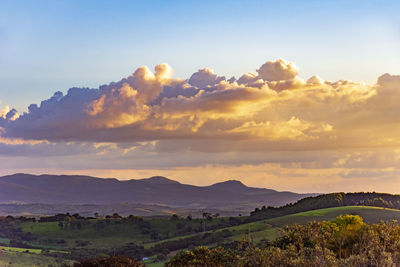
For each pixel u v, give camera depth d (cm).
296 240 10069
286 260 7381
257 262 7506
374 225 10131
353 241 9769
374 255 7419
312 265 7275
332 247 9812
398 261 7656
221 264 9394
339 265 7206
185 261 9688
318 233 10144
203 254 9694
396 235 9288
